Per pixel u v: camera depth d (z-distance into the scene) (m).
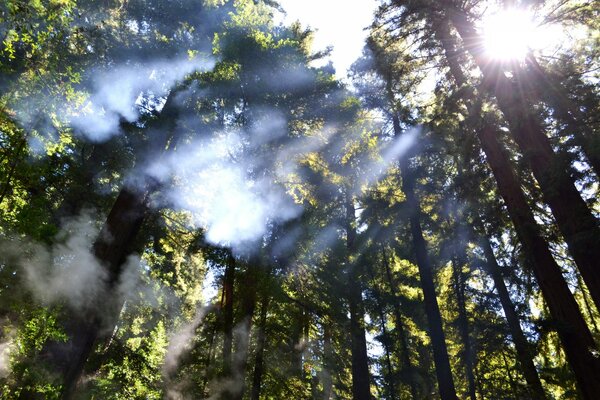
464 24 11.05
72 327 9.88
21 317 7.35
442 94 11.97
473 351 16.55
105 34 13.11
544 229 10.26
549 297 8.66
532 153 8.79
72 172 11.82
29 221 7.42
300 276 12.59
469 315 17.47
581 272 8.11
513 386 15.13
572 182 8.45
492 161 10.36
